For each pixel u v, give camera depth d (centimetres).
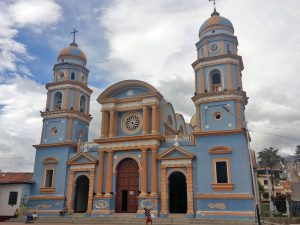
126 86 3588
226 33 3381
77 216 3266
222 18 3475
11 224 2878
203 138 3033
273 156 7088
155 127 3278
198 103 3158
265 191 6619
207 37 3362
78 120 3916
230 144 2922
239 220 2659
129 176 3322
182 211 3403
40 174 3684
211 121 3059
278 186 6419
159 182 3117
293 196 4878
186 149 3106
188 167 3023
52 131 3812
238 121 2970
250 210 2692
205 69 3269
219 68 3216
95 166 3453
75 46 4288
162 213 2970
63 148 3675
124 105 3538
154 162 3161
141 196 3081
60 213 3356
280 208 3972
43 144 3750
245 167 2811
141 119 3462
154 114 3334
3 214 3541
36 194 3616
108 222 2933
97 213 3195
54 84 3966
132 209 3206
